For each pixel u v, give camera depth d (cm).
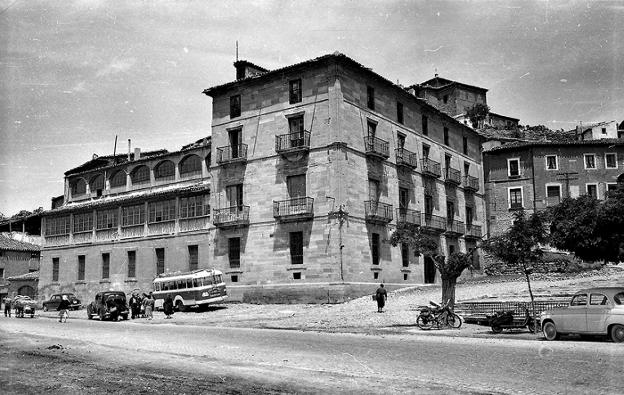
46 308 4650
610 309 1562
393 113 4256
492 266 5078
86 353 1492
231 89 4172
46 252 5484
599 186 5362
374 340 1750
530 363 1207
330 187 3566
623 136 6141
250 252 3875
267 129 3938
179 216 4478
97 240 5059
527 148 5506
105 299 3325
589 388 940
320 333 2041
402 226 2480
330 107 3644
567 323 1653
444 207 4794
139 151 5434
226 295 3709
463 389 943
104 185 5328
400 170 4228
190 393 950
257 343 1698
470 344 1605
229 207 4041
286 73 3875
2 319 3500
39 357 1412
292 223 3697
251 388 973
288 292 3628
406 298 3334
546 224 2323
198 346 1642
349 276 3497
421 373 1110
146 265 4628
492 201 5616
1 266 6056
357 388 959
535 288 3167
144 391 973
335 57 3625
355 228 3619
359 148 3791
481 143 5750
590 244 2200
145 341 1816
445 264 2309
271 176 3856
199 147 4616
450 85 8031
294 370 1162
